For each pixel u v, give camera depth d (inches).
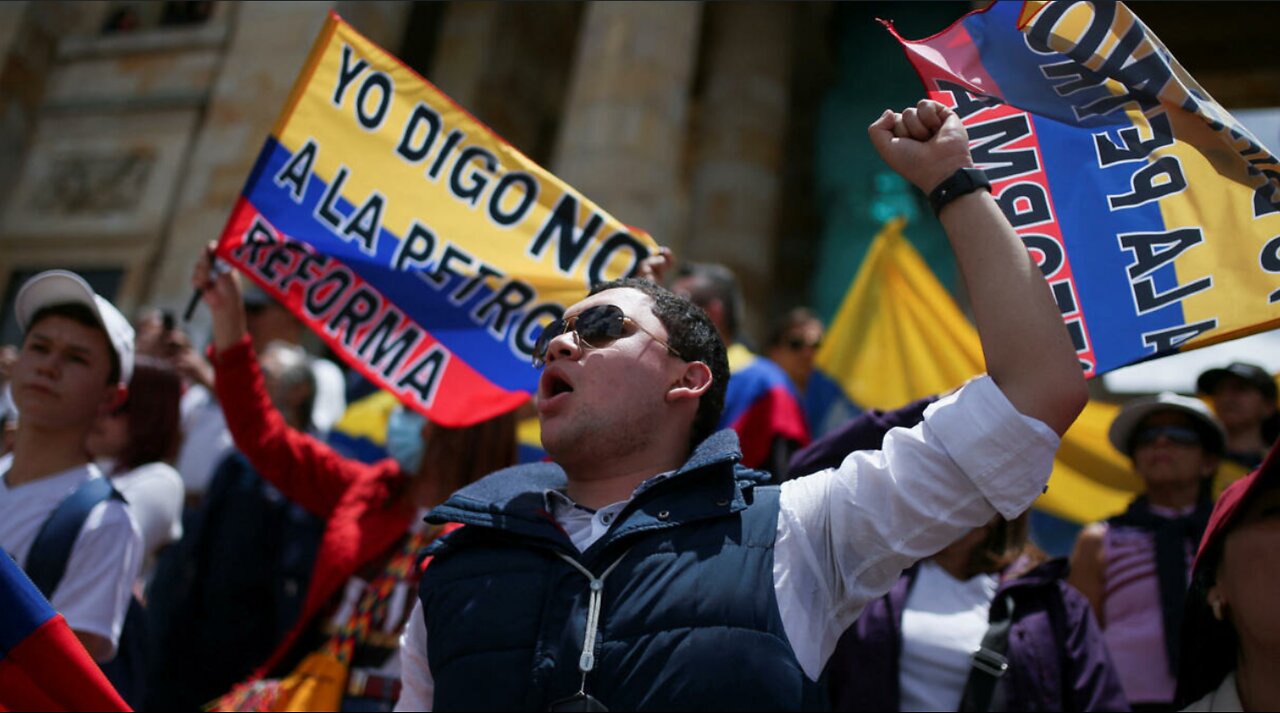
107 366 121.7
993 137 92.4
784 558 71.2
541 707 66.6
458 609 72.6
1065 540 213.6
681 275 183.3
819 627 70.3
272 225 136.5
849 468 73.0
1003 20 93.6
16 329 406.9
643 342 81.4
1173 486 156.3
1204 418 157.5
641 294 85.1
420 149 140.1
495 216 138.3
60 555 109.2
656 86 384.2
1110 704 109.0
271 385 201.3
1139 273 86.1
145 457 142.0
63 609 108.0
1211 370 191.3
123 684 118.1
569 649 67.6
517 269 136.3
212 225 387.9
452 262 136.6
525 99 526.3
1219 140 87.7
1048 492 216.5
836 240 677.3
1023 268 69.9
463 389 133.3
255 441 135.8
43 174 421.7
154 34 433.4
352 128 140.3
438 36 513.3
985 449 67.3
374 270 137.1
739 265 502.3
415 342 135.2
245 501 166.7
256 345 238.1
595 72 389.7
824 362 201.3
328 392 257.8
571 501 80.7
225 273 135.0
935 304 199.8
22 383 118.0
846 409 196.5
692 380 83.3
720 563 70.1
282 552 163.8
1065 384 67.2
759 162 528.1
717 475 75.5
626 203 363.9
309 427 204.1
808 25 642.2
